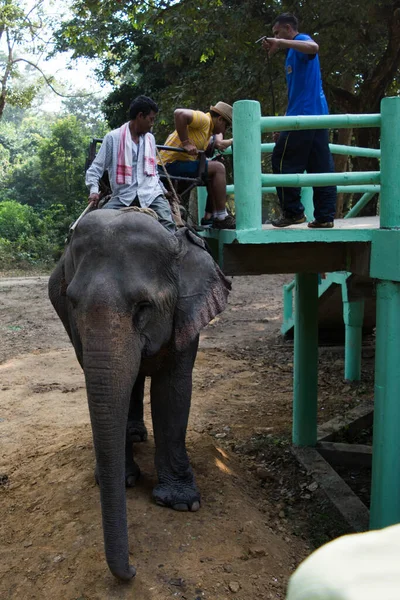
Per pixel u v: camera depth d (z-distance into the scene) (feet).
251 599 11.93
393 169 13.37
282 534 15.23
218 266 14.07
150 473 16.16
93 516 13.97
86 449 17.76
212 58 54.24
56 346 37.78
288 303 37.63
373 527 14.43
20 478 17.40
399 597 2.00
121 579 11.46
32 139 174.29
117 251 11.64
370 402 25.79
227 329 41.91
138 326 11.61
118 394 11.00
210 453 17.97
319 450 21.12
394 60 46.47
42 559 13.05
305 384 20.93
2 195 134.31
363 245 14.66
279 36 15.34
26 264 84.28
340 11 38.99
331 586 2.06
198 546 13.11
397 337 13.80
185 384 14.25
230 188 19.22
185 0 43.57
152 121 14.29
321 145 15.21
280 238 13.55
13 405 25.89
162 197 14.34
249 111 13.15
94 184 14.23
